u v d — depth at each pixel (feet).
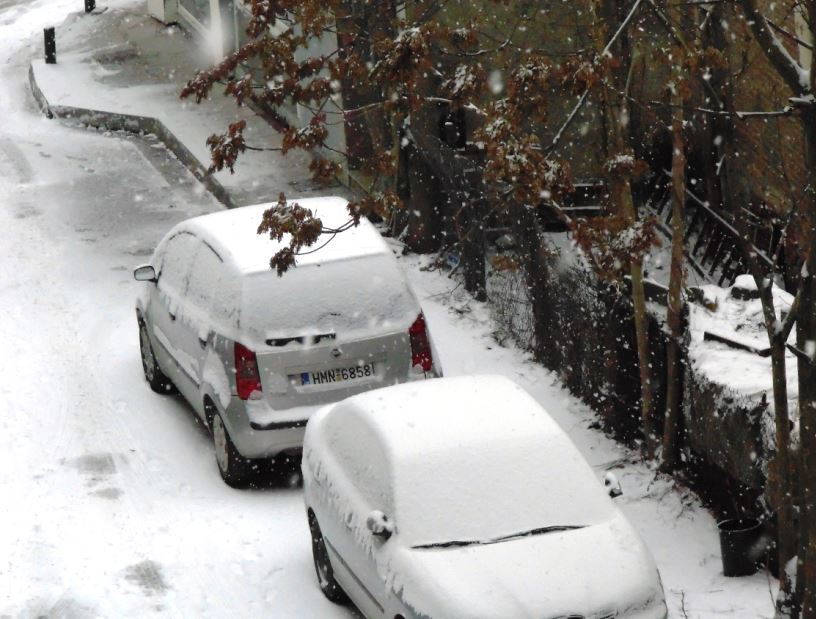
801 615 33.78
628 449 52.13
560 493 37.24
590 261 45.80
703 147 67.62
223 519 47.70
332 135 89.45
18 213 90.12
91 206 91.40
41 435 56.08
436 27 40.42
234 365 48.60
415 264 74.08
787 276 55.36
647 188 69.97
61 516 48.29
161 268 58.29
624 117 46.80
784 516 36.63
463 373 59.88
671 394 47.96
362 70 41.52
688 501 46.91
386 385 49.47
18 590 42.96
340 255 50.14
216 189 91.81
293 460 52.70
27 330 69.36
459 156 69.15
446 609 33.53
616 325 52.26
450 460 37.73
